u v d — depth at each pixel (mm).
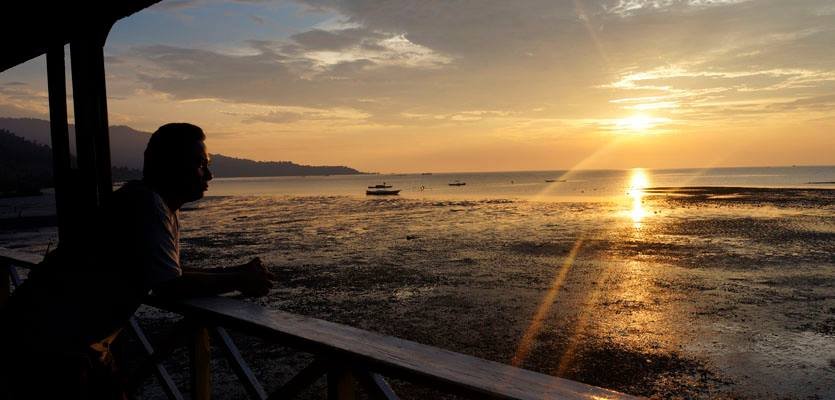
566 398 1055
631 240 24859
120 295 1718
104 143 2775
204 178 1949
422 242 25578
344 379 1529
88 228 1747
